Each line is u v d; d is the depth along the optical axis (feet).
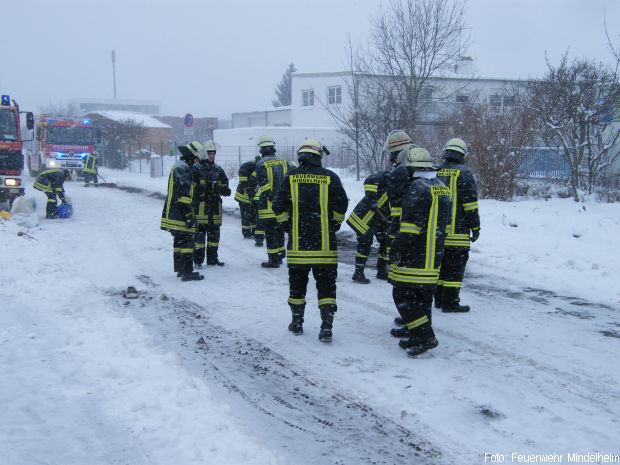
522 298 25.79
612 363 18.31
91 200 68.44
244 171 40.52
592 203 46.78
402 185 20.36
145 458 12.37
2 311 22.50
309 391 16.42
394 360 18.60
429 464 12.71
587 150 55.52
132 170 146.00
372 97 67.41
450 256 23.24
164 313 23.72
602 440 13.60
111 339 19.35
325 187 20.08
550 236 37.19
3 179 52.75
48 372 16.80
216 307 24.59
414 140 60.03
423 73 65.05
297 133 123.13
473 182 22.90
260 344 20.17
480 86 97.60
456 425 14.35
